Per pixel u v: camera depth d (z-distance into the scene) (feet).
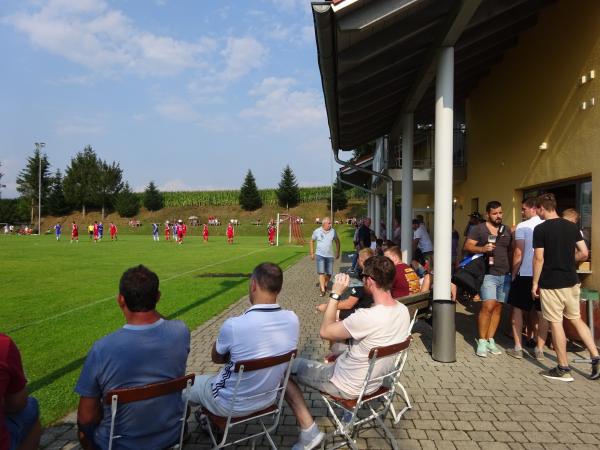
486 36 22.53
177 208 269.03
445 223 18.38
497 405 13.66
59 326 24.35
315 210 246.47
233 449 11.09
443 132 18.28
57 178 261.03
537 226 16.11
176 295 34.53
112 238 146.72
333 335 10.85
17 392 7.57
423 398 14.24
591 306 18.72
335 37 15.85
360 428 12.19
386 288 11.01
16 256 72.38
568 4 22.53
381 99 25.02
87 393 7.99
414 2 14.73
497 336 22.07
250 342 9.62
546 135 24.94
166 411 8.55
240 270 53.47
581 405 13.64
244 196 252.83
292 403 10.77
